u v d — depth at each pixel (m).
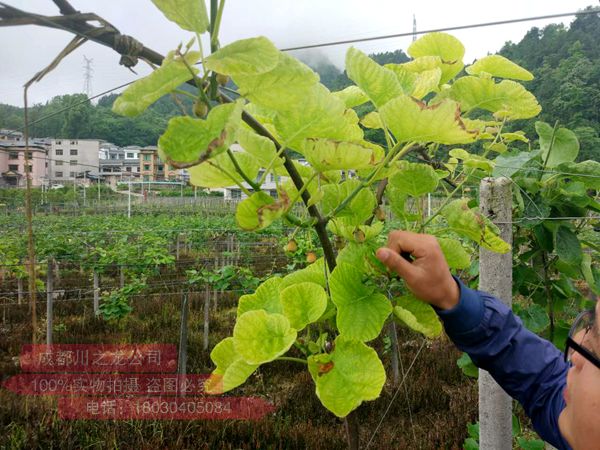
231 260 11.68
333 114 0.83
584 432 0.68
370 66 0.90
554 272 2.53
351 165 0.80
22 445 3.90
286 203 0.81
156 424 4.21
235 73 0.64
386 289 0.97
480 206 1.84
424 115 0.77
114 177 49.84
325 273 1.01
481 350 0.96
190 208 34.28
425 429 4.36
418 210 1.09
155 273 10.34
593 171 2.02
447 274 0.88
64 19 0.66
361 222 1.06
